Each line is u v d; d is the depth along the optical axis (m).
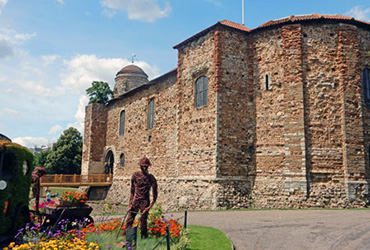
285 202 17.72
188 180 20.31
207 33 20.66
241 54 20.36
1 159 8.02
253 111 19.83
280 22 19.31
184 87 22.11
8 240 8.23
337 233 10.44
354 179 17.75
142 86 28.94
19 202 8.67
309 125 18.30
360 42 19.42
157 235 9.23
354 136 18.17
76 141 45.97
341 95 18.45
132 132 30.78
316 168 17.89
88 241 8.05
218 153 18.61
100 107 36.47
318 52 18.91
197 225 12.47
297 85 18.53
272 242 9.59
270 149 18.86
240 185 18.88
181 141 21.61
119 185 31.34
